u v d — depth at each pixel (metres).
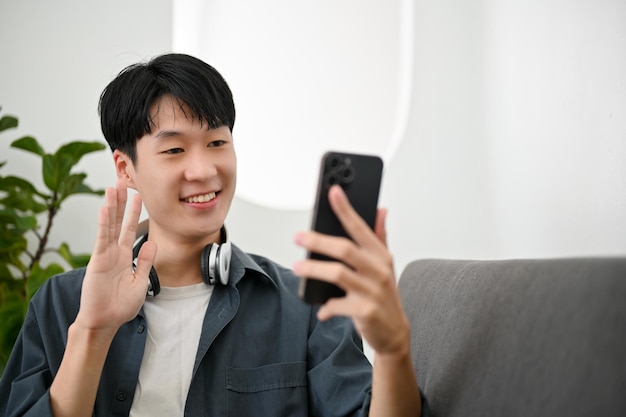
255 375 1.09
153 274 1.10
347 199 0.74
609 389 0.53
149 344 1.10
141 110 1.05
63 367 0.95
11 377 1.12
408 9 1.92
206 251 1.11
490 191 2.18
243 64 1.88
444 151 2.32
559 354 0.61
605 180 1.36
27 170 2.35
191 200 1.07
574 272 0.65
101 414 1.05
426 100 2.33
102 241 0.91
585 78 1.49
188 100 1.04
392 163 2.32
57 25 2.37
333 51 1.89
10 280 2.08
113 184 2.37
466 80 2.31
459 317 0.90
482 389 0.75
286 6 1.88
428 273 1.16
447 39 2.33
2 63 2.35
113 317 0.93
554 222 1.65
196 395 1.06
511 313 0.74
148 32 2.38
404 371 0.77
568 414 0.57
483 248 2.23
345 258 0.65
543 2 1.76
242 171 1.90
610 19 1.37
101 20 2.37
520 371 0.67
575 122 1.54
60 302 1.13
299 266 0.67
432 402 0.89
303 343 1.12
